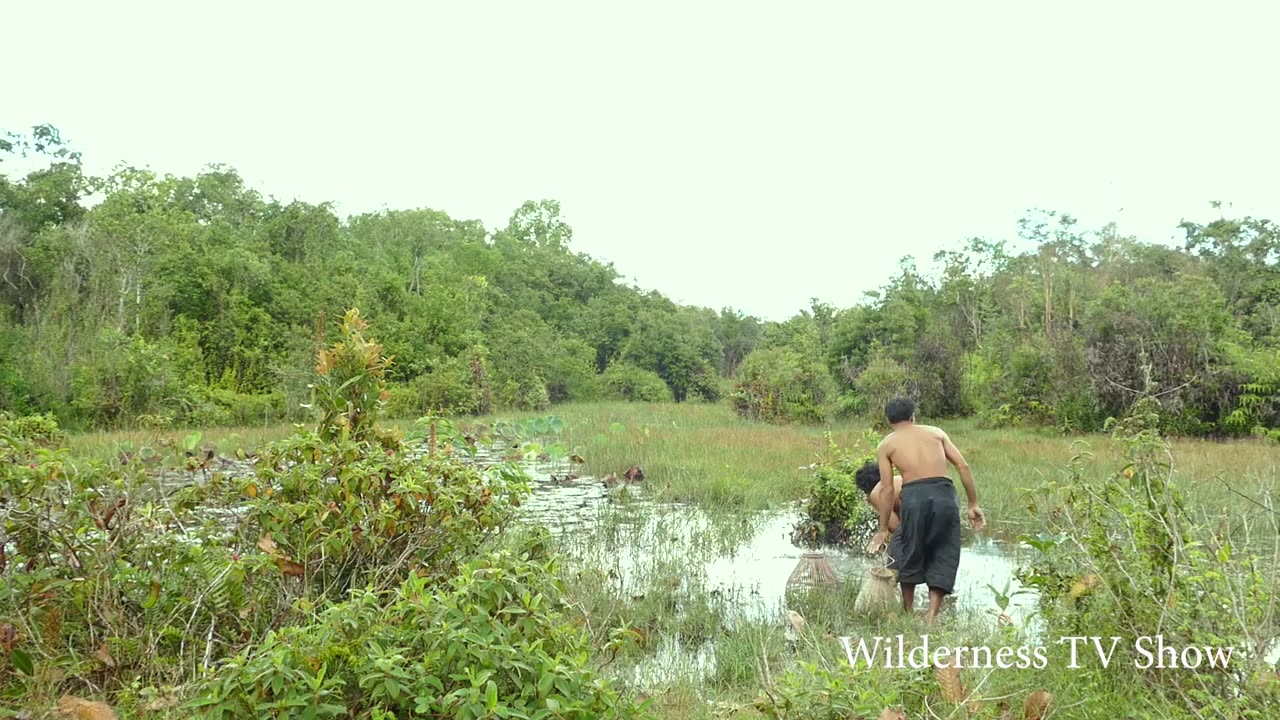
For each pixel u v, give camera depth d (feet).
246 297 99.40
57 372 78.48
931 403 94.48
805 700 13.73
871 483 26.35
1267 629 14.11
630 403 137.18
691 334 163.63
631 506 37.91
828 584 24.39
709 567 28.22
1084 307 84.33
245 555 17.78
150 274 94.94
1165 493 16.44
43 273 96.27
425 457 20.17
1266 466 43.09
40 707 14.43
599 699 12.16
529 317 156.76
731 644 19.42
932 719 14.29
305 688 11.67
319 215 125.39
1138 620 15.52
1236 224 110.22
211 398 83.25
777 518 36.86
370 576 18.12
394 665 11.89
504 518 20.49
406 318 117.50
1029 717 14.34
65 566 16.99
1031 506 19.94
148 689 14.14
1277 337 78.33
